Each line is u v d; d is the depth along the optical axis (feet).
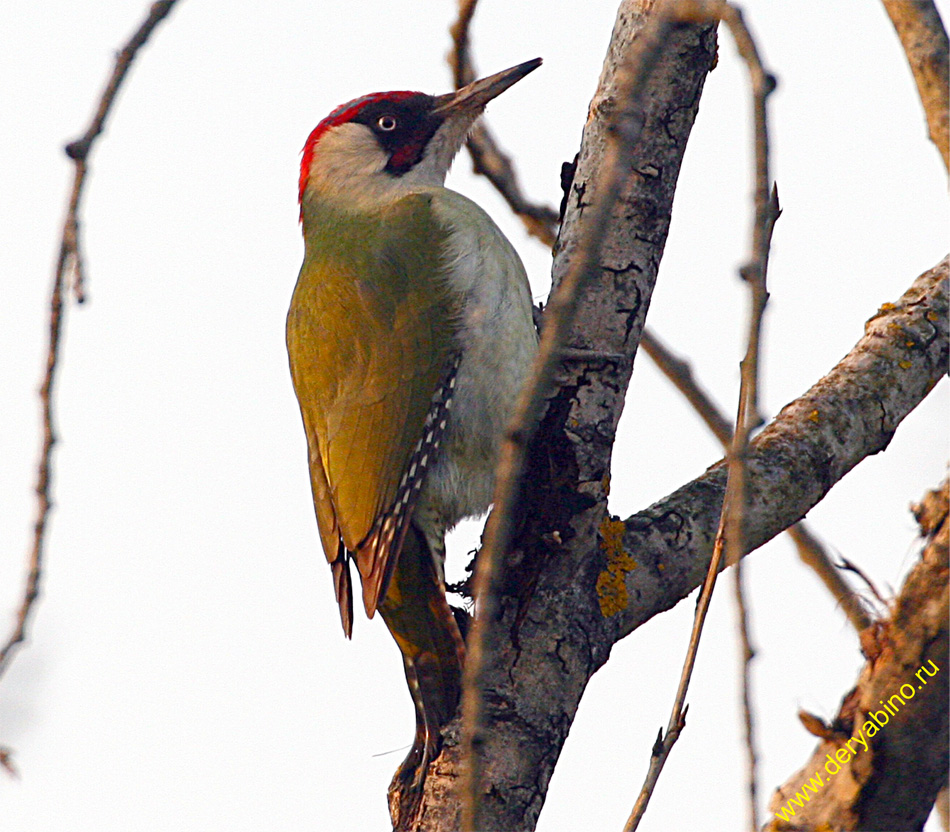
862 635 22.07
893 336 27.04
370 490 27.58
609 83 25.00
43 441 16.81
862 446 26.09
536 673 22.94
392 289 29.22
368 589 26.08
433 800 22.59
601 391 24.12
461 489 28.19
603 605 23.82
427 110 33.88
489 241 29.35
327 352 29.35
